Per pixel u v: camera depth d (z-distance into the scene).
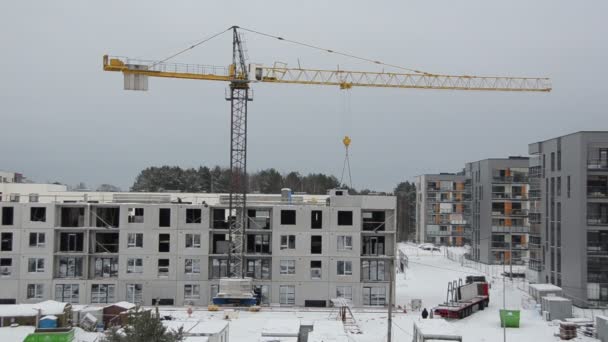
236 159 96.19
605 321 60.94
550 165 92.19
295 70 122.56
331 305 82.94
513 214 139.00
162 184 194.38
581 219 80.81
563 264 86.62
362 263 85.06
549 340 62.69
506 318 68.69
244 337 62.53
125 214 83.50
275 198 97.50
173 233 83.62
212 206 85.25
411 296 92.19
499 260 138.75
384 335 64.00
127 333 36.19
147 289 83.25
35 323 63.69
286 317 74.06
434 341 50.28
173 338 36.78
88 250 83.31
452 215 188.88
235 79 100.00
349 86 126.00
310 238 83.81
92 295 82.94
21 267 82.12
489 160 140.25
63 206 84.38
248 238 88.00
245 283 80.19
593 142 80.88
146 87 105.94
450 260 149.12
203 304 83.31
